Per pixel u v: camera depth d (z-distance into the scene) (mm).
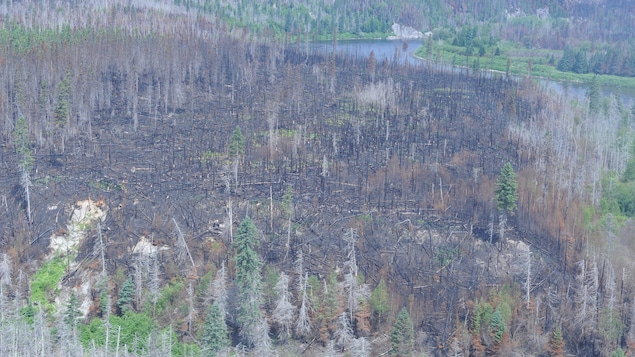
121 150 185750
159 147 188375
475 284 147250
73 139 189625
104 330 132875
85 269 150125
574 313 141250
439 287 146250
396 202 168375
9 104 191250
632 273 147875
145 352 127562
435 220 163125
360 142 196000
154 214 159875
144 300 140500
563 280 148875
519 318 139625
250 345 136125
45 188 166250
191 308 137500
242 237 135875
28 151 162750
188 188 168750
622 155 194125
